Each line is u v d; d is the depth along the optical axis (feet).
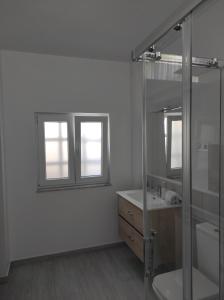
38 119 9.02
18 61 8.59
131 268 8.48
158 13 5.93
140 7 5.66
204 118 3.04
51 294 7.12
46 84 8.96
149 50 4.57
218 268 3.03
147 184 5.22
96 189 9.77
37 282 7.74
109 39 7.54
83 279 7.84
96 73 9.56
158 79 4.48
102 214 9.89
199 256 3.34
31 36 7.27
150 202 5.06
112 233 10.03
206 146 3.03
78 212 9.59
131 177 10.22
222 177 2.81
